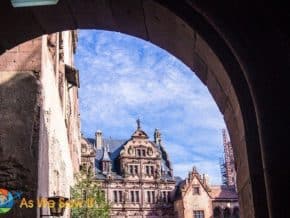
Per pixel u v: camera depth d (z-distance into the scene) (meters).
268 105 3.38
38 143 7.14
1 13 4.27
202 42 3.89
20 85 7.34
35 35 4.79
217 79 4.26
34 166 7.02
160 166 53.53
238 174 4.23
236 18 3.51
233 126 4.24
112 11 4.40
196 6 3.59
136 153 53.28
